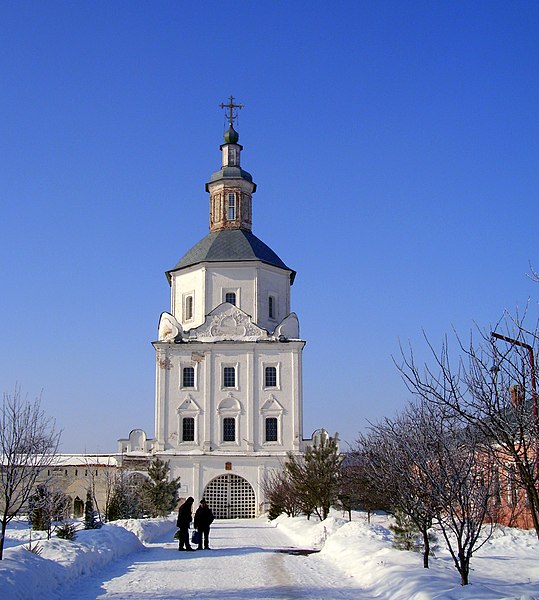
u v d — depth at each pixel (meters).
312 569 20.95
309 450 43.56
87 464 59.31
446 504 16.27
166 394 61.50
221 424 60.88
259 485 59.31
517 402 14.62
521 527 29.69
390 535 27.72
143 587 17.67
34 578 16.05
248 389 61.31
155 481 50.88
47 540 23.05
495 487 16.88
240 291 64.62
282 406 60.94
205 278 64.88
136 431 62.53
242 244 66.19
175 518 48.22
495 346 14.89
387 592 15.66
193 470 59.81
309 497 42.25
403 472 19.28
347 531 28.73
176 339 62.25
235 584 18.05
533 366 14.58
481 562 21.80
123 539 26.61
